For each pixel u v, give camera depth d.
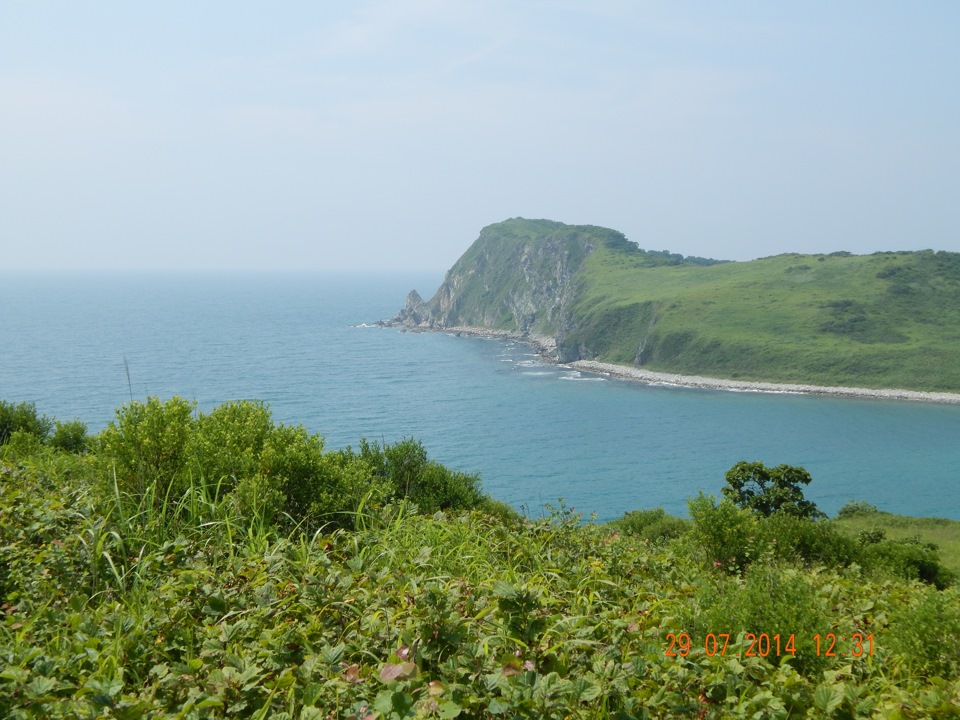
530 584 6.26
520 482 121.31
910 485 124.94
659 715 3.99
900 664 5.92
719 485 121.19
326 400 183.50
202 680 3.92
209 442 10.54
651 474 128.25
